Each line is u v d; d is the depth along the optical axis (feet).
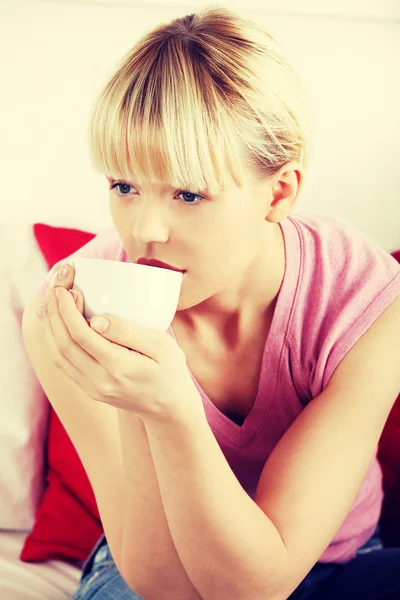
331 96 5.06
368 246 3.15
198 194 2.27
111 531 2.80
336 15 5.04
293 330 2.95
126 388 2.07
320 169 5.10
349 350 2.86
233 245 2.42
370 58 5.08
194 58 2.31
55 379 3.00
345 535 3.34
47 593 3.68
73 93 4.97
